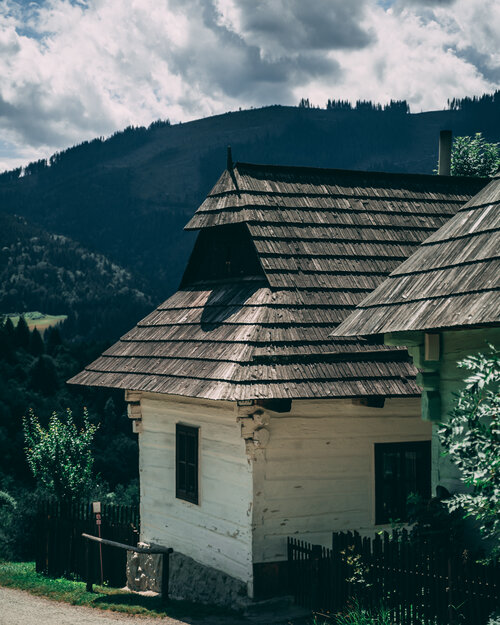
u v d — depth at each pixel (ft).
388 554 26.27
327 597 29.81
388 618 25.52
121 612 34.32
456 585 23.13
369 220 43.42
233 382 32.94
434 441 28.78
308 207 43.01
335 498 35.76
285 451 35.01
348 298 38.55
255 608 33.37
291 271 39.01
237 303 39.42
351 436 36.29
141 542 44.39
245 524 34.78
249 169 44.70
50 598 38.01
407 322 27.12
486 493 20.56
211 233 45.37
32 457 61.16
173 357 39.42
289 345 35.19
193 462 39.99
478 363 21.65
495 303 23.93
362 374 34.76
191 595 38.27
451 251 29.07
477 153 73.72
